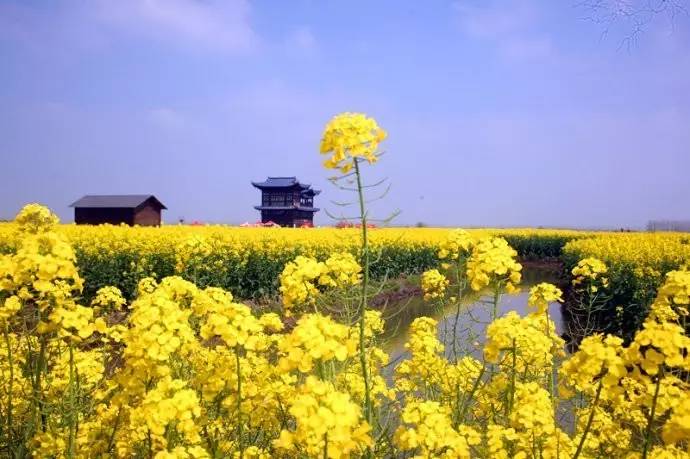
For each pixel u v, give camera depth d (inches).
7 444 125.6
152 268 535.5
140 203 1402.6
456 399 153.8
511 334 126.0
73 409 116.5
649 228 2151.8
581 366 98.3
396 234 1057.5
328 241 770.2
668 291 119.6
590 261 243.4
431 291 256.2
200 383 124.4
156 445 108.7
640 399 103.8
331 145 122.8
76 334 124.0
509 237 1434.5
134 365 109.0
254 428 137.6
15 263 114.9
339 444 79.0
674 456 106.6
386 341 170.9
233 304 114.0
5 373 148.3
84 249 513.3
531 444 115.8
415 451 140.3
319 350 91.0
